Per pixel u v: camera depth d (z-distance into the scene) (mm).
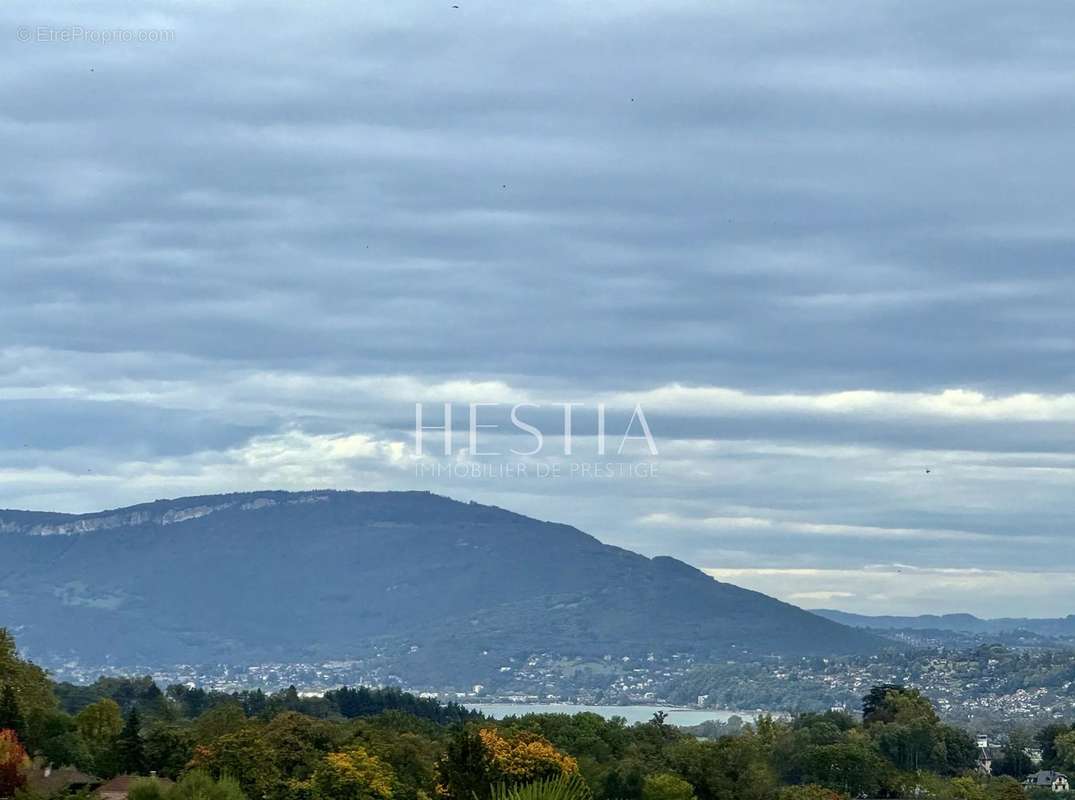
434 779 118125
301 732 129125
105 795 121125
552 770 124875
